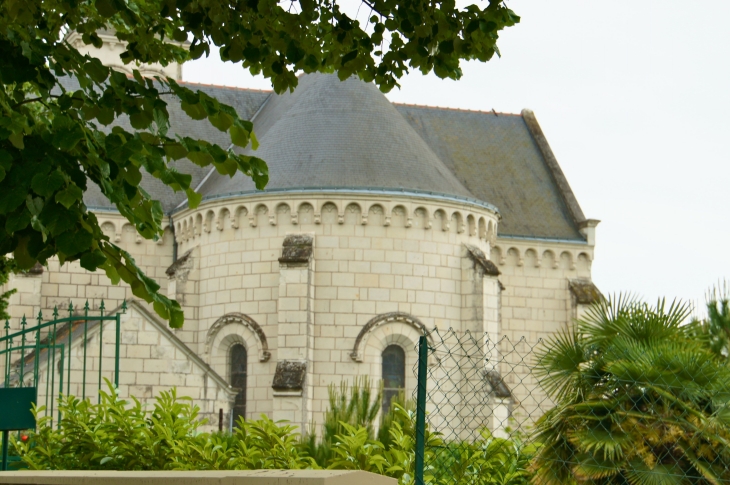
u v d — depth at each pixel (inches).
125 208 616.4
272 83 838.5
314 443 993.5
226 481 432.5
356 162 2479.1
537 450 764.6
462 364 2411.4
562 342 799.7
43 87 641.6
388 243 2427.4
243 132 725.3
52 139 568.1
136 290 652.1
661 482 699.4
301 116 2603.3
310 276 2374.5
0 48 626.8
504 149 3390.7
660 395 722.2
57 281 2770.7
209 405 2009.1
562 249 3122.5
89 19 861.8
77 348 1934.1
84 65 668.7
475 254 2485.2
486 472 765.9
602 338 796.6
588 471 715.4
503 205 3193.9
